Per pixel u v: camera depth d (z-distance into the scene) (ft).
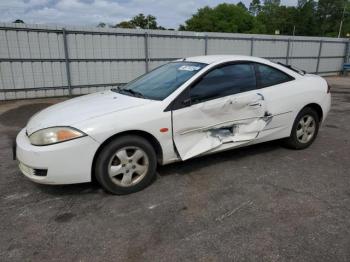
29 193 11.26
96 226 9.11
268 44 54.24
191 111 11.50
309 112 15.12
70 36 36.68
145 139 11.00
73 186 11.71
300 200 10.48
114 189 10.71
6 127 22.58
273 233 8.63
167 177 12.37
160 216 9.59
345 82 53.72
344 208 9.95
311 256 7.68
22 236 8.68
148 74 14.52
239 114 12.62
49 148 9.74
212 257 7.70
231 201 10.46
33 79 35.83
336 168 13.25
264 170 13.01
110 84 40.83
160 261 7.59
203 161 13.99
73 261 7.64
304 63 61.16
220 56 13.52
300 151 15.34
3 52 33.58
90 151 10.04
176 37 44.14
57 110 11.46
